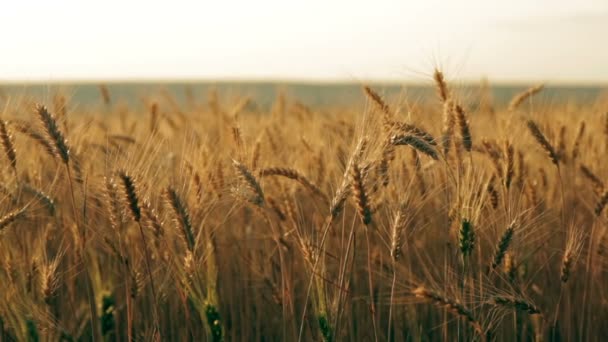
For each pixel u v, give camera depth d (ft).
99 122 8.91
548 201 7.56
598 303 7.34
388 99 6.54
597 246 7.11
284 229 6.99
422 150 6.31
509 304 6.29
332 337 6.21
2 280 6.40
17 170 6.76
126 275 6.26
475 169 6.58
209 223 6.97
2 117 6.64
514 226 6.40
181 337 6.91
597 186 7.39
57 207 6.97
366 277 7.22
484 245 6.91
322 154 7.65
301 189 7.51
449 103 6.61
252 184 6.44
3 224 6.44
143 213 6.24
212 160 6.99
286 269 7.13
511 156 6.61
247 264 7.38
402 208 6.37
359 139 6.26
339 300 6.25
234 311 7.36
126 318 7.11
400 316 7.04
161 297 6.75
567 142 8.10
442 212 7.11
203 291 6.26
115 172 6.23
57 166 6.98
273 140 8.27
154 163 6.83
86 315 6.95
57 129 6.31
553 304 7.25
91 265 6.76
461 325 6.66
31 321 6.22
